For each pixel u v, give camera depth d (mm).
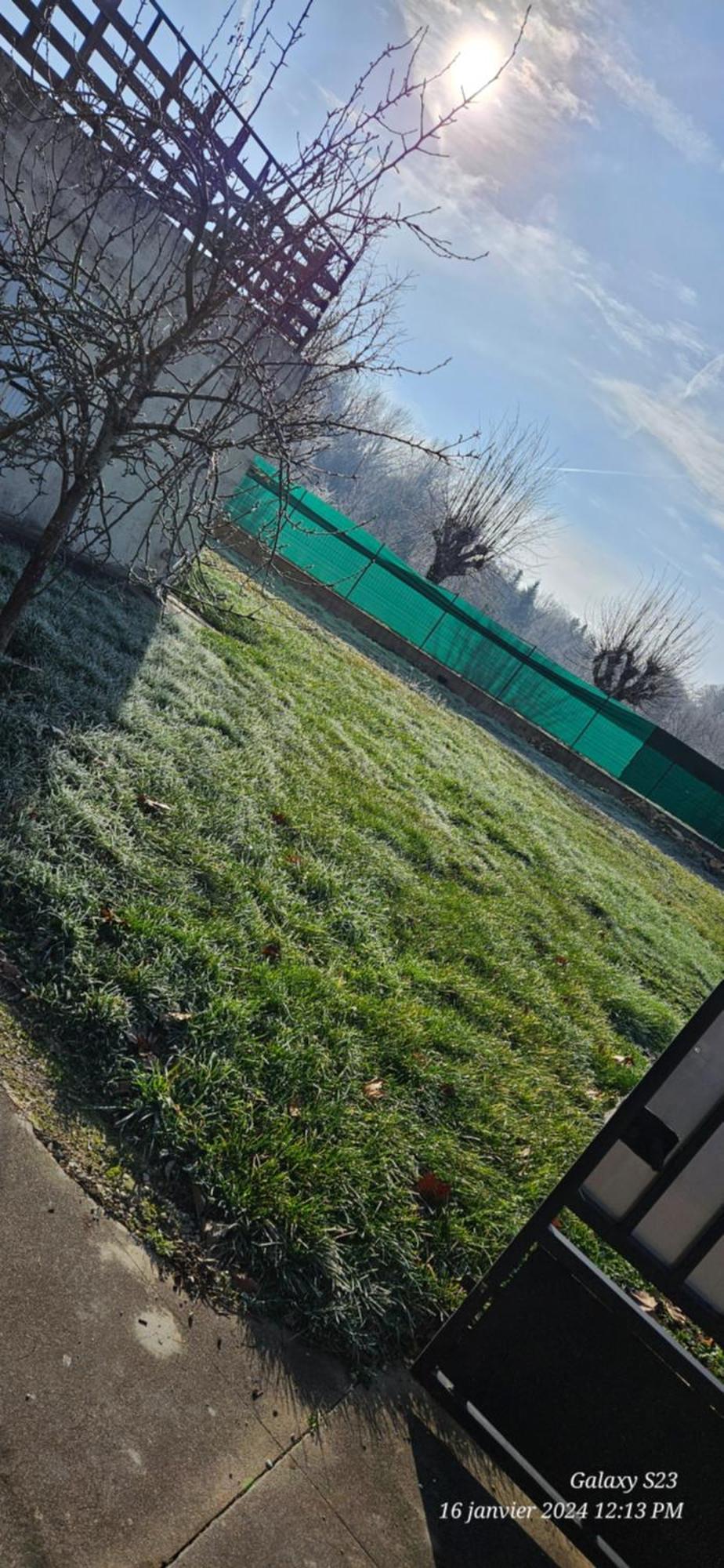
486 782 12500
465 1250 3514
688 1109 2488
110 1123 3141
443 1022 4957
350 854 6285
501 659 25812
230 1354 2633
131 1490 2137
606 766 26875
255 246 4641
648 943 10273
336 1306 2916
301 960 4582
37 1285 2459
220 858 5023
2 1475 2010
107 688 6156
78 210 6883
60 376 4883
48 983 3469
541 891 9180
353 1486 2479
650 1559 2486
